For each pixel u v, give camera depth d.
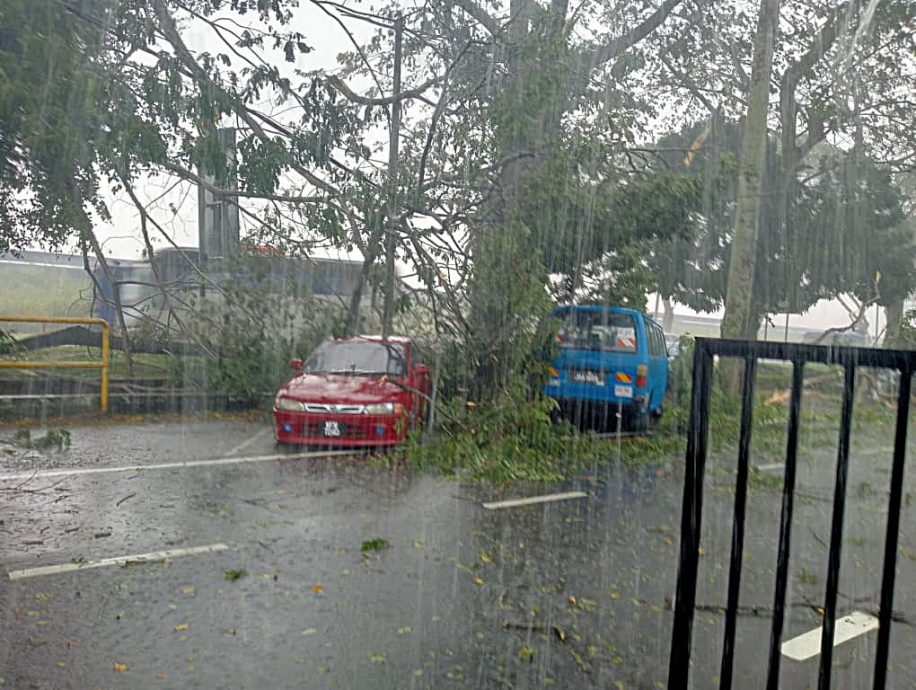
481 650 4.02
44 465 7.80
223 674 3.67
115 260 13.22
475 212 10.00
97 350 13.38
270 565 5.18
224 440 9.34
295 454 8.67
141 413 10.93
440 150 10.18
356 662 3.83
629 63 11.34
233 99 9.72
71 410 10.76
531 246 9.56
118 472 7.59
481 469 8.19
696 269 17.14
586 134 10.14
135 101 9.40
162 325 12.19
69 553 5.27
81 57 8.66
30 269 14.33
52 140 8.23
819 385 13.69
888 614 2.34
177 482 7.29
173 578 4.88
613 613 4.58
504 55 10.03
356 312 11.48
